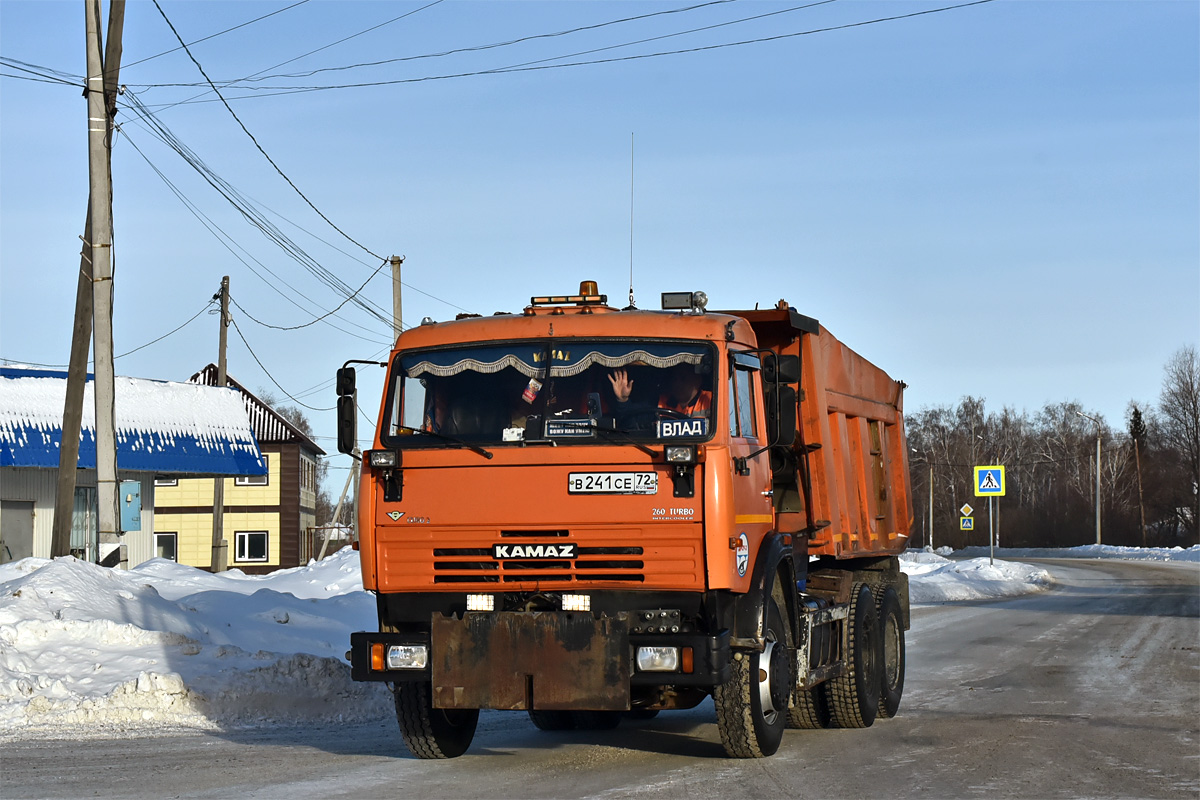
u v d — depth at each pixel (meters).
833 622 11.50
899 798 8.00
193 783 8.48
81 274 21.59
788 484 11.27
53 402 35.28
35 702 11.76
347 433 9.35
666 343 9.00
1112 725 11.45
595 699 8.39
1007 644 19.84
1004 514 104.75
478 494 8.76
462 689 8.59
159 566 22.84
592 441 8.68
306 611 17.80
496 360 9.14
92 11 20.20
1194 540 96.25
